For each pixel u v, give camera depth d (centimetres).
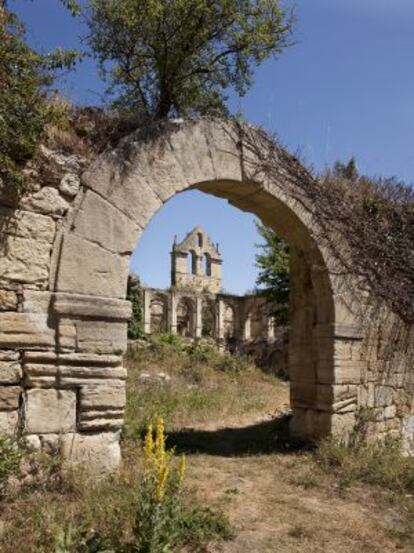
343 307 842
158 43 681
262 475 678
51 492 507
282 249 1833
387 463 728
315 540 487
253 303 3644
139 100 751
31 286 554
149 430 410
